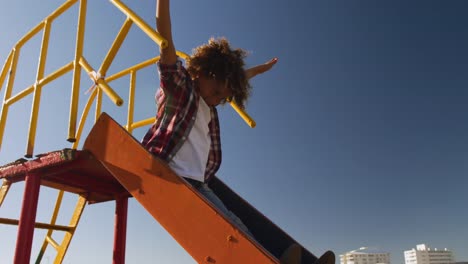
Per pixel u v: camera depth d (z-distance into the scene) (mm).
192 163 2289
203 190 2312
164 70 2213
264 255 1736
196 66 2414
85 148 2535
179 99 2254
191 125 2281
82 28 3117
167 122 2279
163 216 2072
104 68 2719
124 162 2320
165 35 2211
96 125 2533
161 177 2139
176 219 2027
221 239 1873
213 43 2477
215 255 1868
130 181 2260
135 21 2518
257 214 2693
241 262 1789
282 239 2551
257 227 2660
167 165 2141
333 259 2074
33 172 3014
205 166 2391
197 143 2322
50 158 2832
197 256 1917
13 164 3154
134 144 2305
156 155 2236
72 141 2861
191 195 2016
